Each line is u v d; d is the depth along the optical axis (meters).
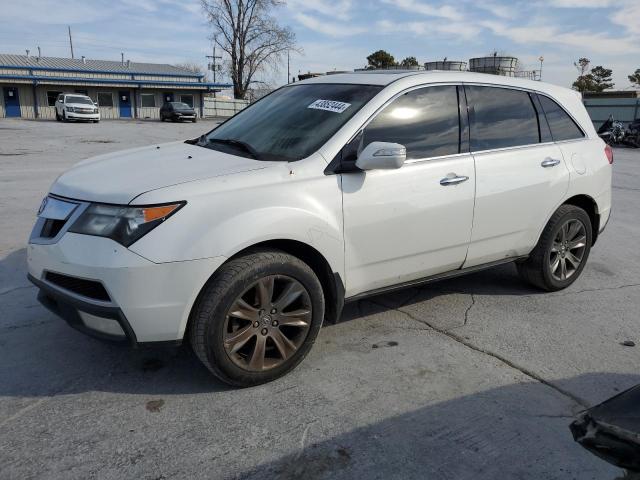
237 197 2.97
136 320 2.79
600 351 3.77
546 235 4.56
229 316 2.97
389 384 3.25
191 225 2.82
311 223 3.16
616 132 20.92
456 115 3.95
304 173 3.21
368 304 4.46
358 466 2.54
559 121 4.68
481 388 3.24
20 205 7.54
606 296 4.81
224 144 3.82
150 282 2.76
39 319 3.91
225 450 2.62
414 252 3.73
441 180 3.74
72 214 2.95
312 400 3.06
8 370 3.25
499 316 4.30
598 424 1.90
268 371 3.16
